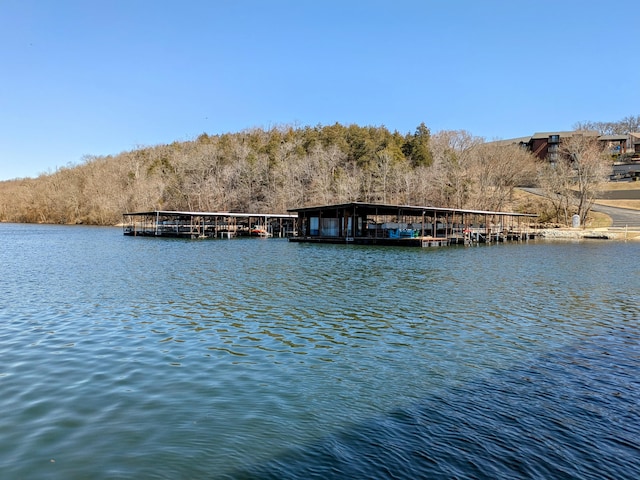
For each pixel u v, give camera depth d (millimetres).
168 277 20141
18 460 5285
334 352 9609
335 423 6348
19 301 14562
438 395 7371
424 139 90938
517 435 6031
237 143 100000
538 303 14984
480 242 46594
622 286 18578
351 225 46625
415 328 11672
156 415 6520
